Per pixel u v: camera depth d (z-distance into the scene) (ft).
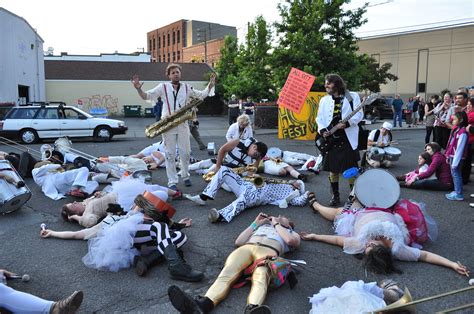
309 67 57.26
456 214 19.40
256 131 61.46
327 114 19.38
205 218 18.53
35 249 15.16
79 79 127.95
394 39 144.05
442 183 23.63
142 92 21.54
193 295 11.81
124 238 13.50
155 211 14.39
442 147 32.94
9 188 18.99
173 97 22.31
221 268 13.65
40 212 19.80
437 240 16.05
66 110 53.36
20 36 81.46
